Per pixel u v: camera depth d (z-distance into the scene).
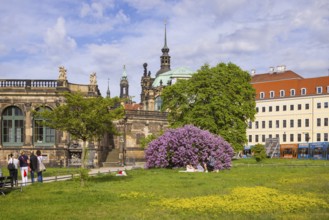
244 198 26.89
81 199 27.97
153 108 136.88
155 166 62.59
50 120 45.25
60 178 44.75
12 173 37.09
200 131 60.44
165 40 186.25
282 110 145.00
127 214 22.12
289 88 144.50
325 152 117.75
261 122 149.12
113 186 36.09
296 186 34.16
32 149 74.69
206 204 24.66
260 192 29.48
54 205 25.70
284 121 144.25
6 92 75.12
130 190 32.78
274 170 58.78
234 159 103.50
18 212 23.23
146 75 187.50
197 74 78.94
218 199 26.59
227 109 76.94
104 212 22.88
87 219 20.80
